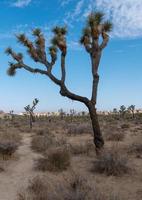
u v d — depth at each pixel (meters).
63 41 17.92
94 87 17.92
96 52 17.80
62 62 18.06
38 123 62.16
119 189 10.69
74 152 18.00
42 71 18.31
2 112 130.00
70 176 11.98
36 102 48.56
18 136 28.81
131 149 17.95
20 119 82.69
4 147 17.19
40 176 12.60
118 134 26.00
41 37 18.52
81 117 91.19
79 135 31.59
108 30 17.95
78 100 17.81
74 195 8.34
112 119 77.25
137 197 9.78
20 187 11.10
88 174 12.88
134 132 33.03
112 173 12.73
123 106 85.12
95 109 17.78
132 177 12.34
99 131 17.61
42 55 18.38
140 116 81.88
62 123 61.00
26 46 18.48
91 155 17.14
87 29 17.84
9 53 19.25
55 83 18.11
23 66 18.84
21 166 14.99
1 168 13.92
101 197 8.54
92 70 17.97
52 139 23.84
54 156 14.27
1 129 38.31
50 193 8.88
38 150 20.19
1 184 11.68
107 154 13.78
